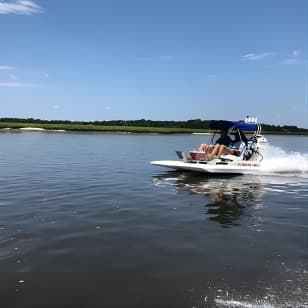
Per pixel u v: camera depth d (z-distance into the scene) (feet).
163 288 17.01
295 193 40.34
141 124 408.87
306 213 31.35
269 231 25.84
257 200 36.32
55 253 21.01
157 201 35.04
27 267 19.07
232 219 28.94
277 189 42.65
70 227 25.96
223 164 54.03
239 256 20.94
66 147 113.09
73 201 34.40
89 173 53.93
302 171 57.11
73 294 16.38
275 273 18.69
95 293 16.48
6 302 15.65
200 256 20.89
